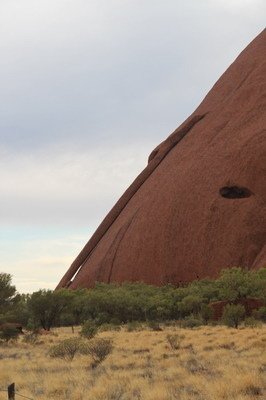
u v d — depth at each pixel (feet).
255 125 400.26
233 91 450.71
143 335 128.47
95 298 223.71
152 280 360.69
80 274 406.41
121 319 222.69
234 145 391.04
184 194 377.91
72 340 85.05
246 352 78.69
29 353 97.71
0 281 138.21
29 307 188.14
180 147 436.35
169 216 373.40
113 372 62.49
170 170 416.05
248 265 331.36
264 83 428.15
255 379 50.16
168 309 221.05
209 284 261.44
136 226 390.01
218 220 354.54
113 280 377.50
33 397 49.03
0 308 138.10
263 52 460.55
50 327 204.95
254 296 199.52
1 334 120.47
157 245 367.86
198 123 450.71
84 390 50.21
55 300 188.65
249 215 349.82
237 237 342.23
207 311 190.80
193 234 358.23
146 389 49.34
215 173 379.76
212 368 63.77
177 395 47.01
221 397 45.14
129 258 377.50
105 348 77.30
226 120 421.59
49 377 59.82
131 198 445.78
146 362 74.23
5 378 63.16
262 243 340.59
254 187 366.02
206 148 406.21
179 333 131.03
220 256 341.00
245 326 152.25
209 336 114.32
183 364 69.67
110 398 47.47
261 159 372.58
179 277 350.23
